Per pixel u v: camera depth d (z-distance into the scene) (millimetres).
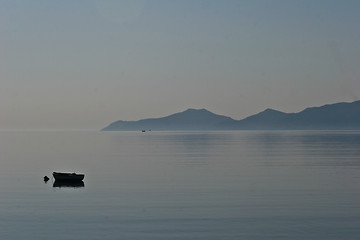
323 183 61781
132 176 72500
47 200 49906
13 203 48156
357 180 65062
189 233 35125
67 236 34562
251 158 110438
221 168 84562
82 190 57281
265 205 45688
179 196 51438
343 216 40500
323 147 164125
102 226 37344
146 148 172000
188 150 152875
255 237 34062
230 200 48562
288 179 66562
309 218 39781
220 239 33562
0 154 141375
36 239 33875
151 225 37531
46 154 140375
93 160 110812
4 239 33938
